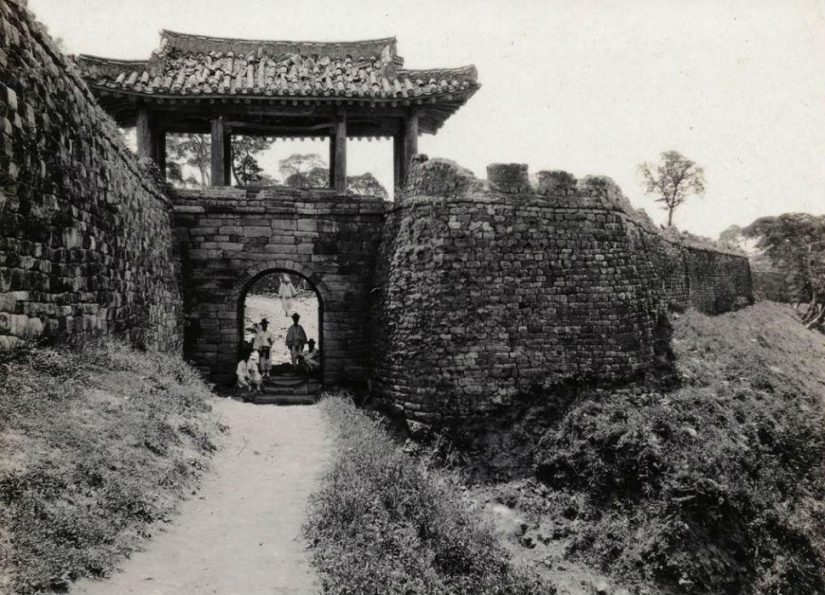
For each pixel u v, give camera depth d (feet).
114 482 23.29
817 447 56.85
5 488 18.93
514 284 51.11
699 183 153.17
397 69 64.28
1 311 24.75
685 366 60.39
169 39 62.13
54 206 29.66
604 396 50.49
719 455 46.60
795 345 97.66
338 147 59.93
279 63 63.36
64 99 31.19
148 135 57.93
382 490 31.01
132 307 41.86
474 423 48.75
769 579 40.91
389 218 56.90
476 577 27.66
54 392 26.27
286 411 50.60
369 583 21.30
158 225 50.26
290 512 27.76
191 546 22.74
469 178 52.01
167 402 35.29
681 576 38.11
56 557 17.62
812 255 151.53
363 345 58.70
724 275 115.44
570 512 43.16
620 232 55.88
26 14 27.17
